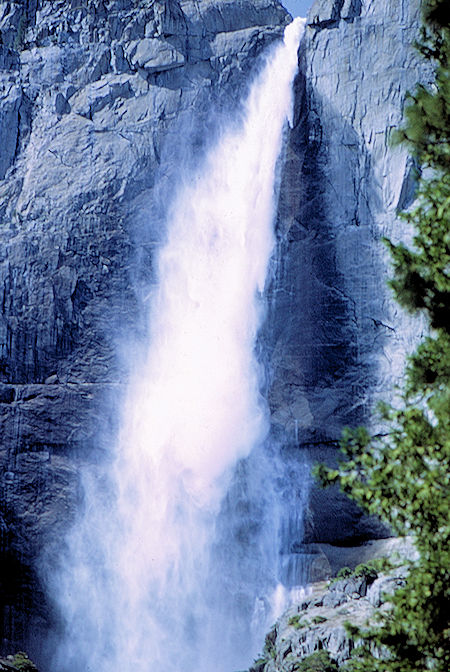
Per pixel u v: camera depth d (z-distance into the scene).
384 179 92.12
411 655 28.95
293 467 91.62
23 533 91.19
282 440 92.50
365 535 87.69
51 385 94.56
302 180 95.31
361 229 92.38
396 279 32.16
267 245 96.38
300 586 85.25
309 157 95.25
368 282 91.31
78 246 96.88
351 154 93.75
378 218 91.94
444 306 30.78
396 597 29.23
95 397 94.50
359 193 93.06
